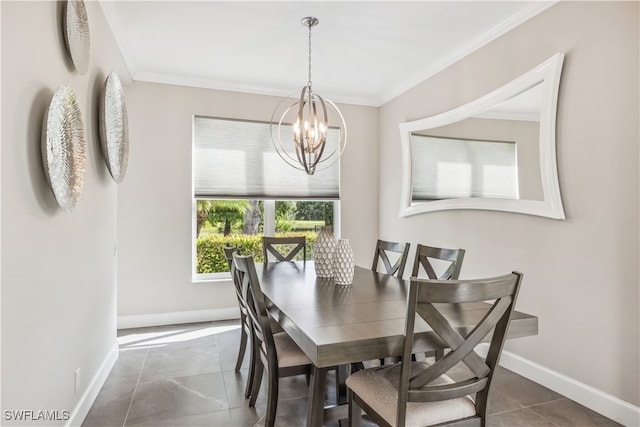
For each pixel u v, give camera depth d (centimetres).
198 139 404
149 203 386
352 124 464
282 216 447
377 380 160
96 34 236
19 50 135
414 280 124
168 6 262
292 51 334
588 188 230
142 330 370
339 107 459
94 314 231
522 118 271
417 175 394
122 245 378
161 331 367
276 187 431
